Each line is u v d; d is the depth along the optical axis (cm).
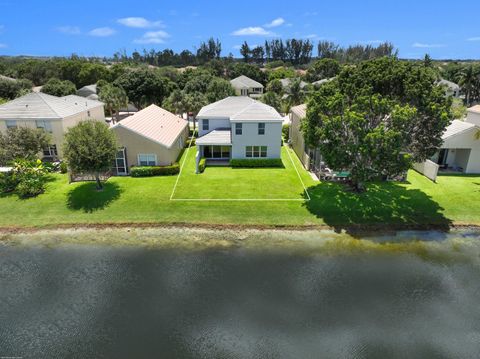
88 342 1407
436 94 2419
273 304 1617
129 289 1719
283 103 5906
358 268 1906
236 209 2517
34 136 3030
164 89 6962
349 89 2619
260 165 3506
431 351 1380
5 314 1562
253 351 1368
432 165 3042
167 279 1792
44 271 1867
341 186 2925
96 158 2606
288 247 2100
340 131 2402
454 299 1675
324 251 2066
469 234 2261
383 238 2209
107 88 5997
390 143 2203
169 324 1493
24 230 2270
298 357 1345
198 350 1369
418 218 2423
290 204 2597
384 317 1550
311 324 1502
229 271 1862
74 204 2594
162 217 2409
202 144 3534
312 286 1747
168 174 3216
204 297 1659
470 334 1465
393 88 2562
